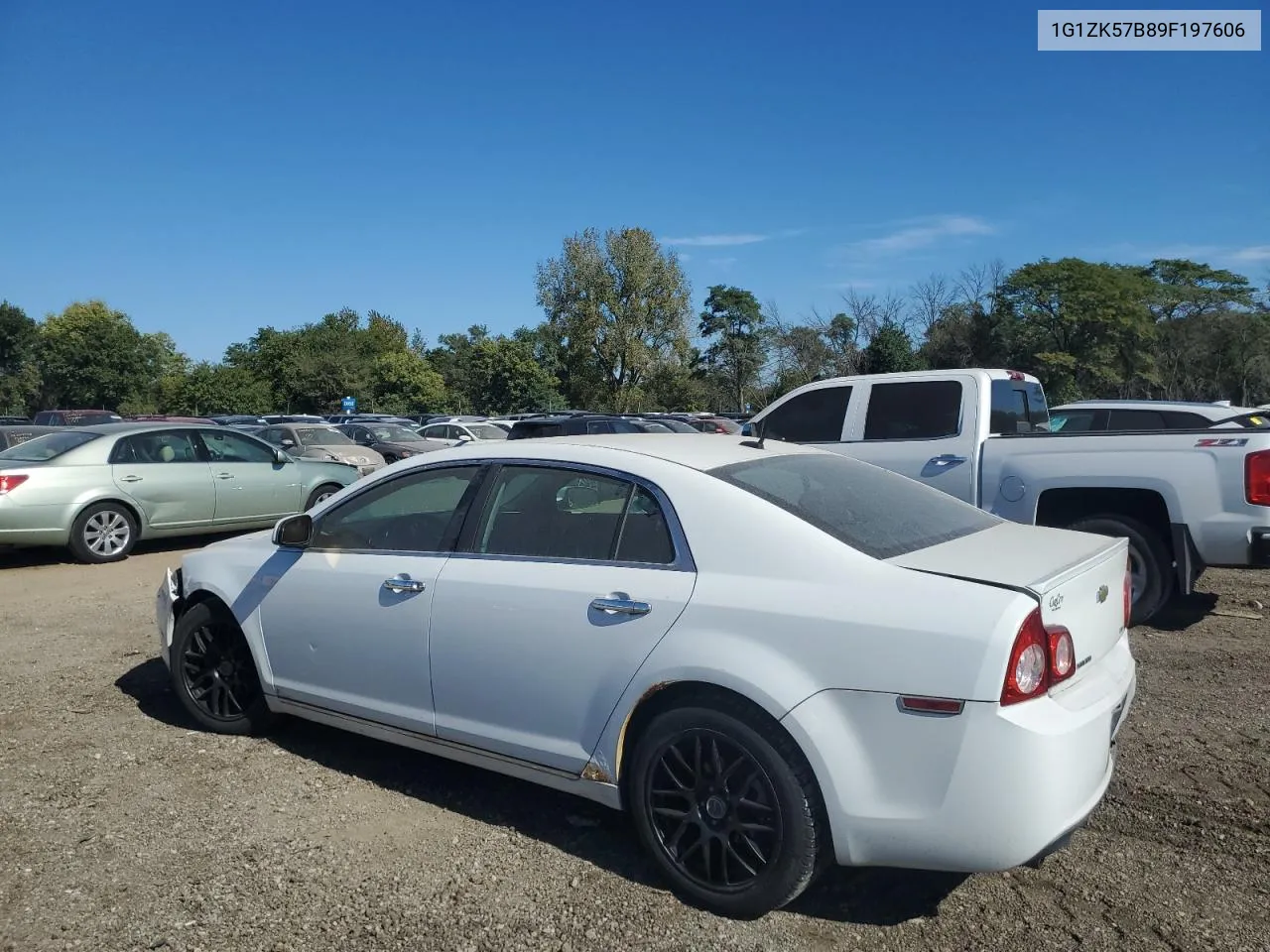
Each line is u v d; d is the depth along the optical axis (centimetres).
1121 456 650
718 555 324
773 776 299
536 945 300
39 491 950
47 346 7075
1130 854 352
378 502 425
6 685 561
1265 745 451
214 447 1098
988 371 766
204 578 473
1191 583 632
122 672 588
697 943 299
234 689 475
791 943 299
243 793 411
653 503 346
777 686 295
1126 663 340
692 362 5953
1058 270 4588
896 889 331
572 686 341
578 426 1656
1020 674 275
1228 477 612
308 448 1884
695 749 317
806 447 423
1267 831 367
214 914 317
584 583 343
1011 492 692
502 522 381
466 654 369
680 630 318
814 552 313
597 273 5412
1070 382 4488
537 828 381
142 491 1017
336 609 415
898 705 282
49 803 399
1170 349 5066
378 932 307
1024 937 301
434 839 371
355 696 413
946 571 301
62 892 329
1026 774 271
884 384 782
